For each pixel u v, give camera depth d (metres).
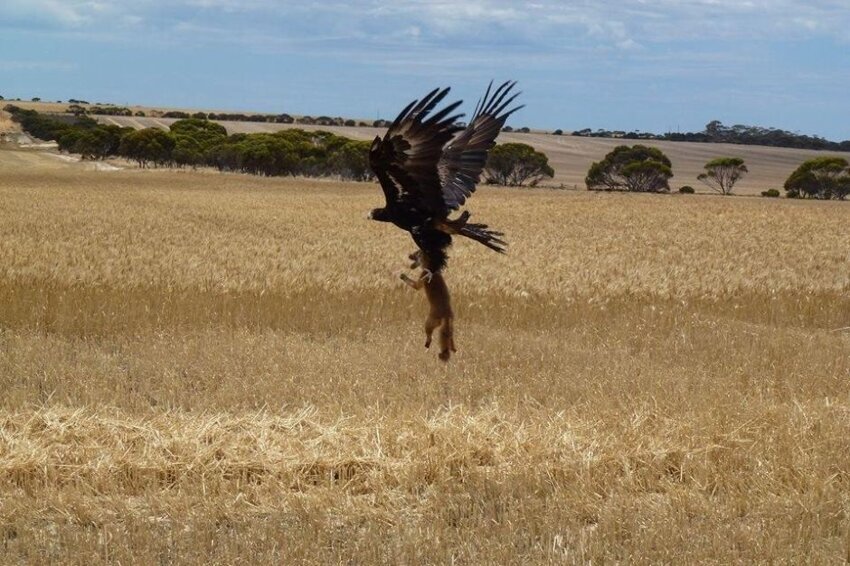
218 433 16.16
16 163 178.25
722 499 14.00
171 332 25.88
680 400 18.98
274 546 12.16
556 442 15.70
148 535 12.48
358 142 168.88
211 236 53.97
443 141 9.57
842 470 14.91
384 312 29.08
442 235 10.19
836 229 70.62
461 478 14.60
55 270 32.03
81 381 20.59
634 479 14.56
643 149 165.38
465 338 25.83
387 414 17.39
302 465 14.92
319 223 68.38
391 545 12.41
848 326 31.91
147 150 180.88
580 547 12.06
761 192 173.38
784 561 11.86
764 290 36.16
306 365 22.11
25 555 12.27
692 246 56.91
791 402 19.12
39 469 14.61
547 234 63.16
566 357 23.95
